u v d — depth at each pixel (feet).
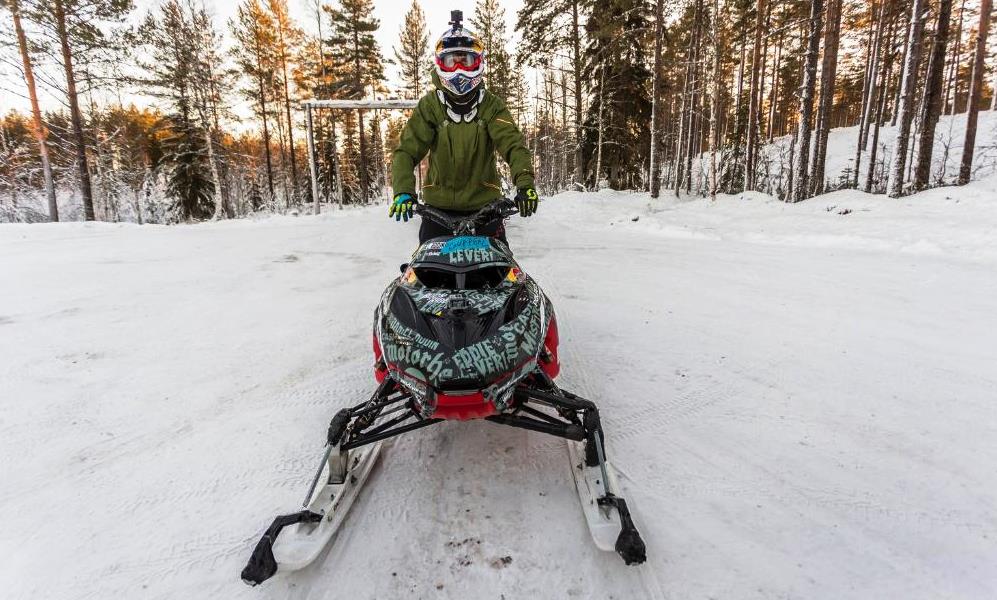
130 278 21.89
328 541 6.66
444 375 6.62
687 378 11.44
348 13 106.73
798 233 32.07
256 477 8.20
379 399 7.72
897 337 13.41
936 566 6.12
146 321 15.90
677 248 29.73
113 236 36.47
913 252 25.13
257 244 32.45
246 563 6.44
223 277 22.36
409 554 6.54
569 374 11.78
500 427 9.52
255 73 106.11
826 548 6.44
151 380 11.68
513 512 7.27
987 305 15.75
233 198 145.48
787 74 112.06
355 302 18.30
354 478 7.80
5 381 11.46
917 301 16.52
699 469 8.12
